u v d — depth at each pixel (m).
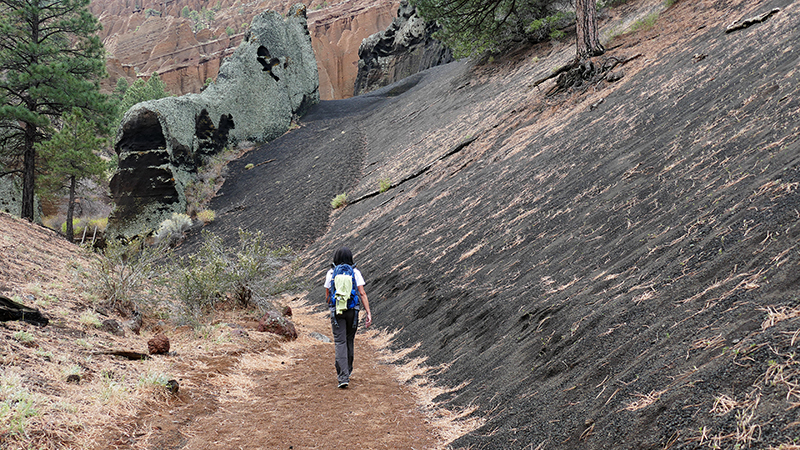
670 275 3.75
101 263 7.47
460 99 26.61
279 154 37.81
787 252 2.90
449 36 29.69
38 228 12.30
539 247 6.64
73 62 23.59
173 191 28.67
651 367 2.84
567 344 3.90
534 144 12.52
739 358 2.34
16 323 4.80
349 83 142.50
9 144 23.52
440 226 11.08
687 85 8.97
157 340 5.51
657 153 6.82
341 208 22.38
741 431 1.96
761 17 10.03
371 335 8.01
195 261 8.30
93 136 23.38
